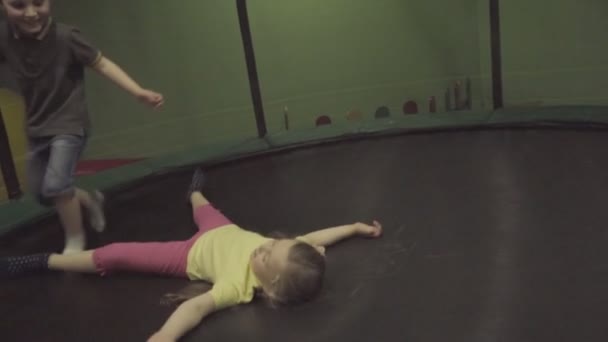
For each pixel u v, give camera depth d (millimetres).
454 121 3057
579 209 2029
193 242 1803
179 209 2361
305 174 2637
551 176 2342
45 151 1930
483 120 3027
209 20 4016
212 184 2605
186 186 2598
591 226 1899
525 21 4156
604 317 1433
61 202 1914
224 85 4164
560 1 3988
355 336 1445
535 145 2709
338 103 4395
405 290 1627
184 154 2930
